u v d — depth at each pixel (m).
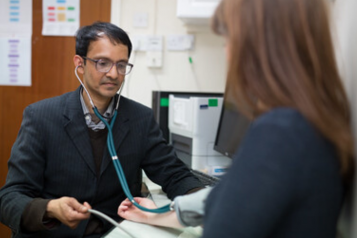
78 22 2.21
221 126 1.67
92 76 1.21
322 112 0.54
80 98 1.29
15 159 1.19
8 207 1.08
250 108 0.61
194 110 1.69
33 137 1.21
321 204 0.54
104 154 1.24
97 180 1.24
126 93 2.23
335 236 0.59
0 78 2.24
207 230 0.54
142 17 2.20
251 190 0.51
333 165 0.55
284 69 0.55
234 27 0.58
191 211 0.88
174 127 1.89
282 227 0.54
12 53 2.24
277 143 0.51
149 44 2.20
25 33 2.22
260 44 0.56
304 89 0.54
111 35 1.21
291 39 0.55
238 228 0.51
